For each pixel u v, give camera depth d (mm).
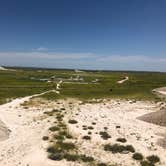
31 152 29297
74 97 95500
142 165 26750
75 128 41125
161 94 115562
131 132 41781
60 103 79250
